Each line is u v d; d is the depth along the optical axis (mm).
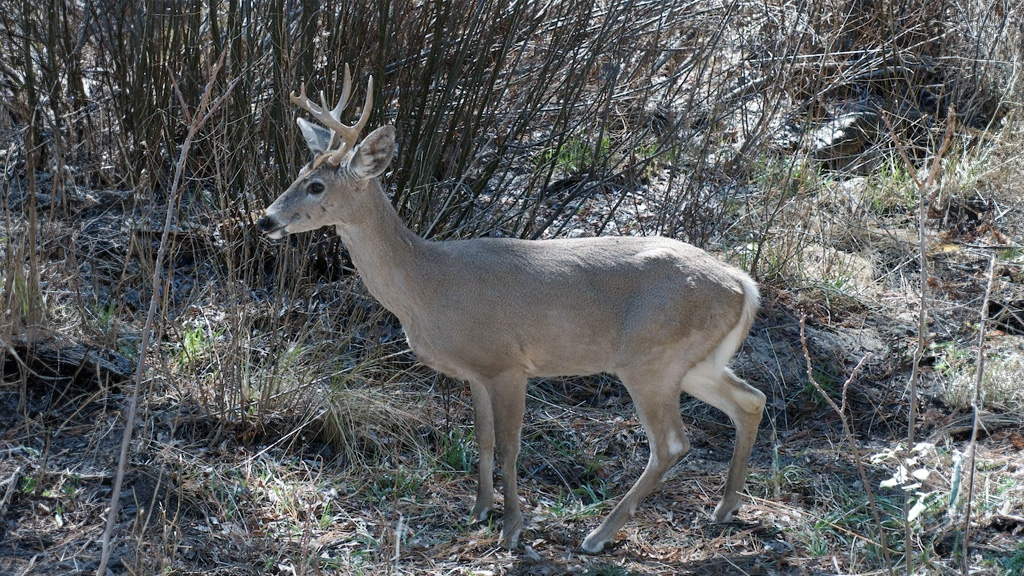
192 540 8031
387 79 11719
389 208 8219
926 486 9000
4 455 8531
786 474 9516
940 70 16484
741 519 8961
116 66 11906
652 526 8859
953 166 14617
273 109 11352
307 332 10281
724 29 13547
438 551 8375
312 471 9234
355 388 10062
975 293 12648
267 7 11391
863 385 11109
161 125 11883
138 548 7484
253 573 7816
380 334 11047
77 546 7707
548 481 9625
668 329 8172
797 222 13047
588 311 8234
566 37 12172
